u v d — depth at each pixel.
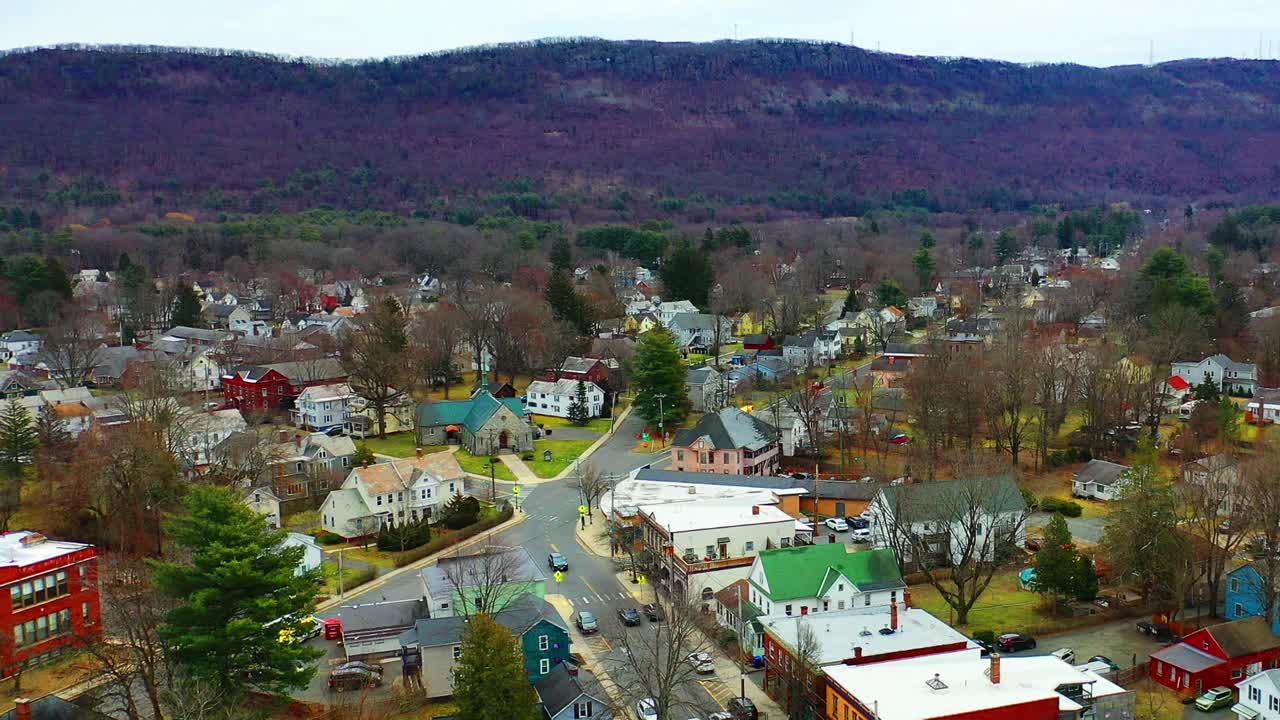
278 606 72.56
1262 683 71.88
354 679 80.31
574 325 197.62
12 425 124.12
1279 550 93.38
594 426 164.12
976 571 91.50
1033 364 145.38
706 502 114.81
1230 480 103.19
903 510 101.81
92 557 83.75
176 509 109.00
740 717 75.06
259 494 117.12
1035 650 85.38
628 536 110.94
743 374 179.00
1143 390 149.00
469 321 188.50
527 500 127.81
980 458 118.88
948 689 68.31
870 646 78.50
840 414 145.12
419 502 119.88
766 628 82.19
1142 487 93.25
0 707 72.31
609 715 73.69
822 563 90.75
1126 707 68.69
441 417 155.00
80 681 76.44
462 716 70.50
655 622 91.62
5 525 108.00
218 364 192.62
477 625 72.19
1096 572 99.19
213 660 71.12
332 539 114.69
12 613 77.38
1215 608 90.50
